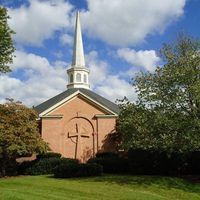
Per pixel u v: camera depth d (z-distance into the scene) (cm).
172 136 2656
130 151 3362
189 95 2755
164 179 2978
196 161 3209
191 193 2608
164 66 2844
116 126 3944
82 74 4769
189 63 2814
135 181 2897
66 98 4075
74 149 3991
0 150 3138
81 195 2383
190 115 2747
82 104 4100
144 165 3281
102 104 4072
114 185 2733
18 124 3262
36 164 3416
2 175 3319
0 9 2333
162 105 2766
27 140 3212
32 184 2714
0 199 1938
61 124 4028
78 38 4938
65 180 2938
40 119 4050
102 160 3422
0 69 2459
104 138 4022
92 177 3069
